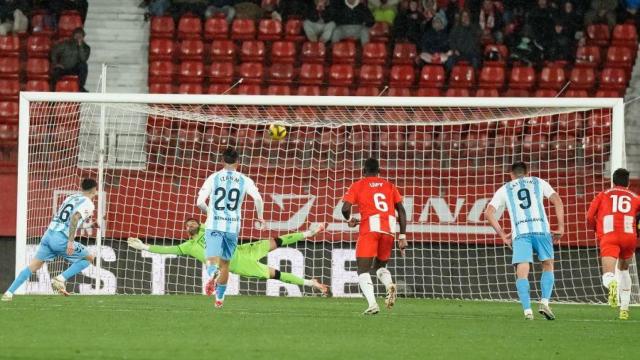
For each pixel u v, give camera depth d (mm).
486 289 37438
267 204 37906
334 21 50500
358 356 17359
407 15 50250
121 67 49906
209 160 39938
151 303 29922
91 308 27203
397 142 38031
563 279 37531
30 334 19969
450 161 38094
